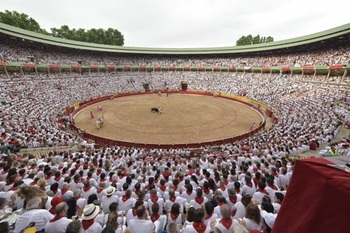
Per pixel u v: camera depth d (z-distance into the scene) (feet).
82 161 46.09
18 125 81.05
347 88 131.03
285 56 209.97
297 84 168.55
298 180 9.64
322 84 152.66
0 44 166.91
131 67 261.24
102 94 182.39
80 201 24.11
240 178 33.91
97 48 239.30
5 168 33.78
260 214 15.76
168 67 275.80
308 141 63.62
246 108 153.28
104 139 86.07
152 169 42.29
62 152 57.31
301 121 93.71
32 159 44.73
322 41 178.91
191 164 48.70
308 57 183.21
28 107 111.45
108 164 43.80
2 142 60.59
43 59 187.62
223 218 15.39
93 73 225.97
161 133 98.27
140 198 24.66
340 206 7.54
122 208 23.89
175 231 15.46
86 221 17.06
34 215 16.89
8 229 13.14
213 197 24.36
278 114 121.60
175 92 226.79
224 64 257.75
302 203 9.04
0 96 114.62
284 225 9.46
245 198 20.13
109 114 130.00
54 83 167.84
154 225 17.89
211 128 106.11
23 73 164.04
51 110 117.60
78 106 147.64
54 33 331.16
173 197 25.36
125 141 84.12
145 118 121.90
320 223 8.04
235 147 68.90
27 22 270.46
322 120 89.92
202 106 156.46
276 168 37.40
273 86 182.19
